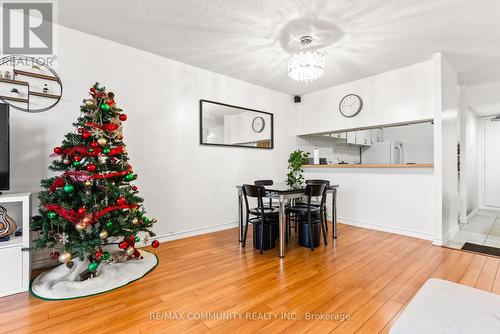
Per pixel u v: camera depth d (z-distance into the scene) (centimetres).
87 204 208
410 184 347
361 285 206
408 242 318
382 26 247
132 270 232
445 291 119
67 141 214
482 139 558
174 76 330
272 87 441
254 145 422
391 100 366
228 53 311
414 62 336
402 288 200
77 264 229
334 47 292
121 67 288
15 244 193
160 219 317
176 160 331
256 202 424
